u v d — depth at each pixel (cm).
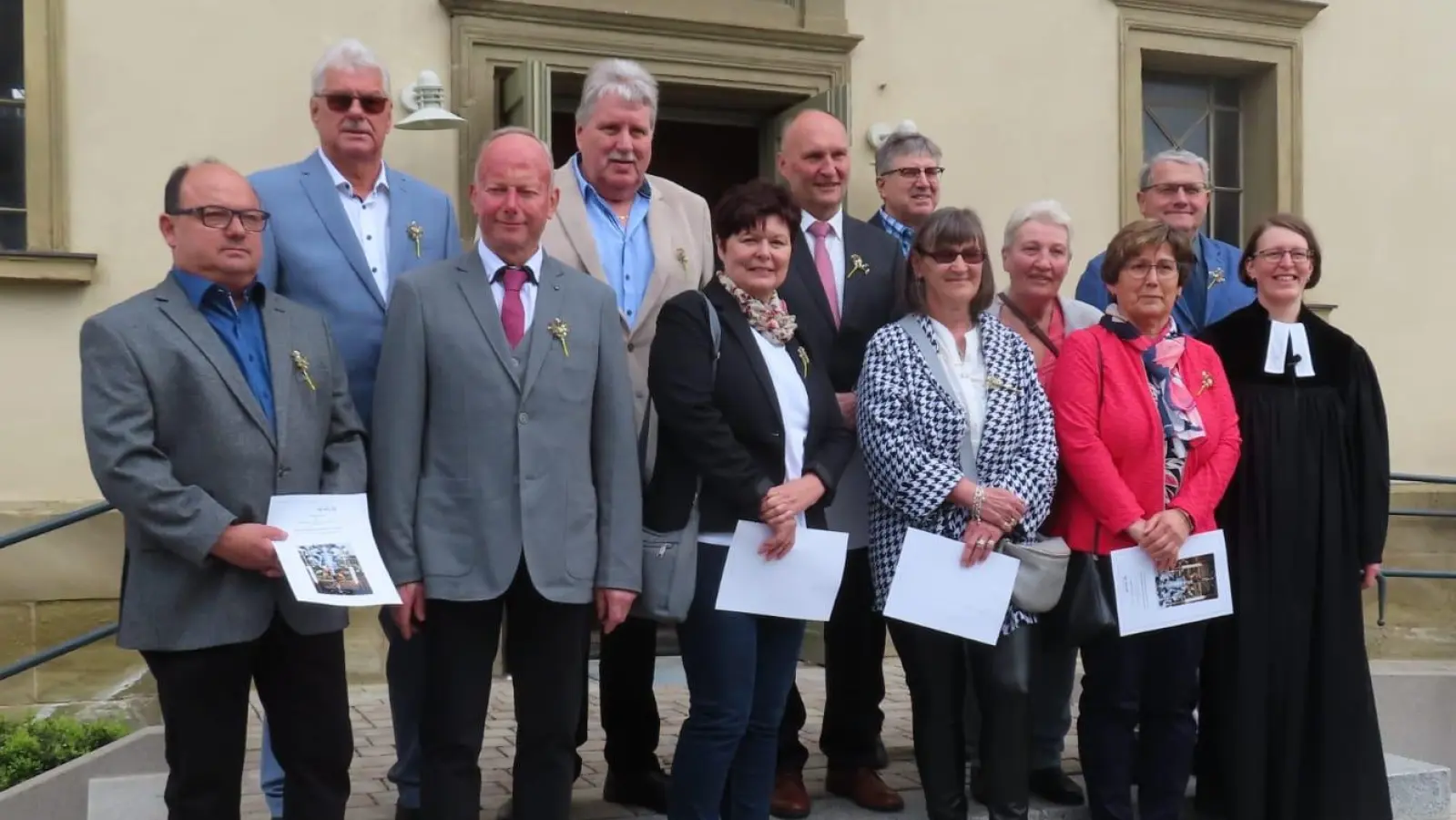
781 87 636
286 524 292
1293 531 404
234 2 565
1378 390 417
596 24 603
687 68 620
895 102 661
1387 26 757
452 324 317
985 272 382
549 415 319
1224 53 721
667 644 654
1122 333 387
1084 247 696
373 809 387
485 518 312
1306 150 741
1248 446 405
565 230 379
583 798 403
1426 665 687
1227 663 402
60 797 410
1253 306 415
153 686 559
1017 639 367
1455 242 768
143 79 554
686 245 395
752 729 350
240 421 291
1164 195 462
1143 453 378
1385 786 409
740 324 347
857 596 405
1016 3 684
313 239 350
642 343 379
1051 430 374
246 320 303
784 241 351
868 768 407
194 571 287
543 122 570
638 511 329
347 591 286
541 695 319
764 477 339
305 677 301
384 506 313
